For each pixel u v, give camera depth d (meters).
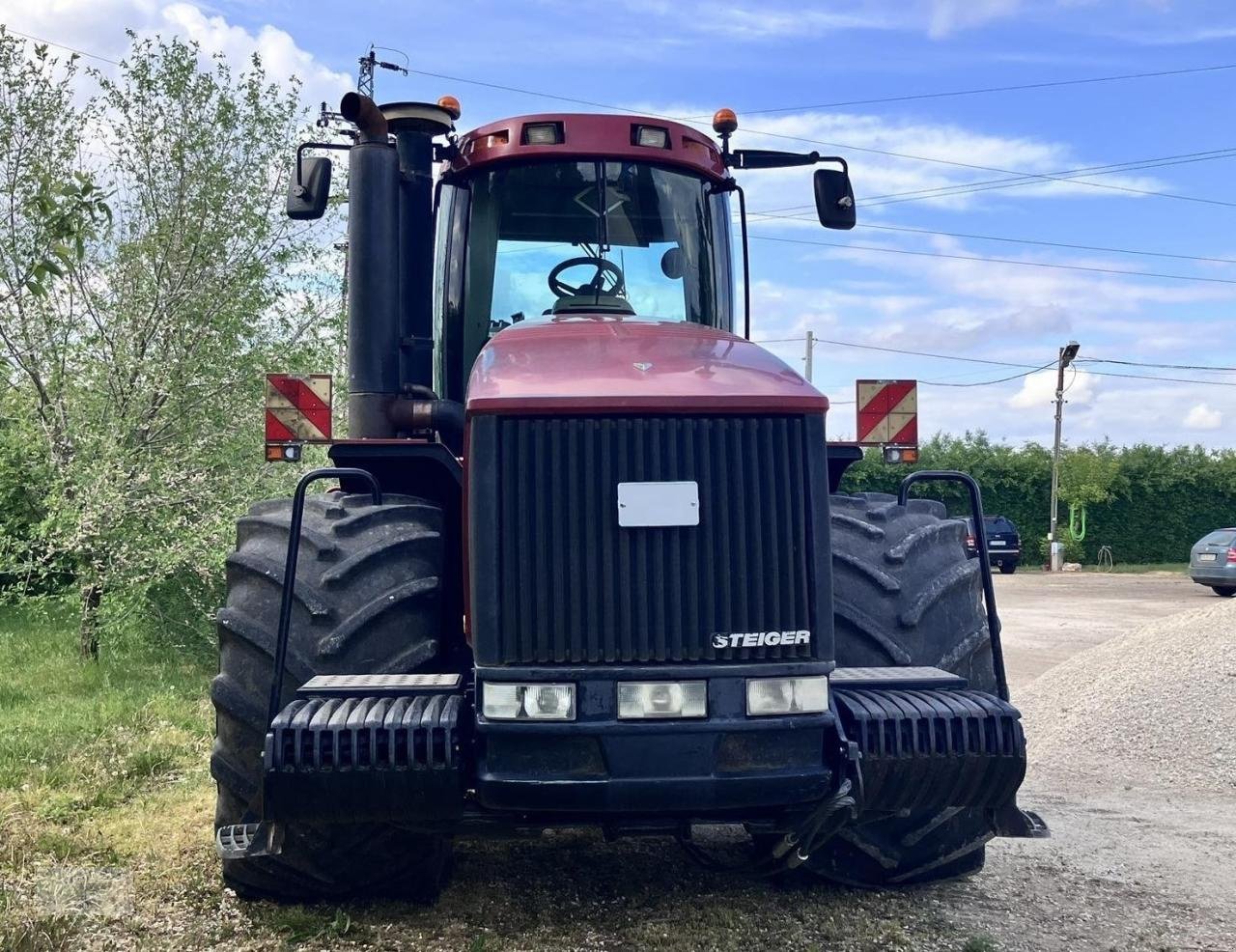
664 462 3.02
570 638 2.97
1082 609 17.22
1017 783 3.12
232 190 9.35
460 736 2.98
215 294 9.28
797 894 4.05
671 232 4.52
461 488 3.85
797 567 3.03
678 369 3.27
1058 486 35.47
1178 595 20.81
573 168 4.46
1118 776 6.34
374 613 3.46
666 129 4.47
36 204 4.84
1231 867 4.64
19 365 8.70
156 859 4.34
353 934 3.62
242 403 9.27
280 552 3.70
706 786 2.94
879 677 3.31
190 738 6.50
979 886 4.29
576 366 3.29
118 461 8.40
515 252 4.43
